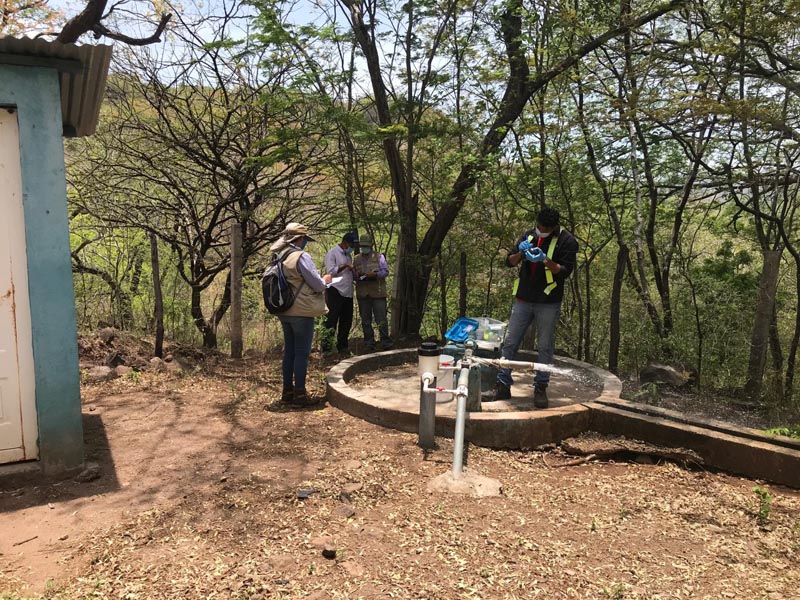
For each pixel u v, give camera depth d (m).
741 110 6.34
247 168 9.24
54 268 3.75
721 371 7.48
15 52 3.51
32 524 3.31
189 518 3.38
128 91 9.41
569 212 7.94
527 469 4.19
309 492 3.69
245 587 2.70
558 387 6.16
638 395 6.05
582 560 2.95
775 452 3.95
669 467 4.26
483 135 8.88
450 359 4.91
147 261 9.82
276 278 5.37
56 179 3.70
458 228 9.58
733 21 6.45
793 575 2.84
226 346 10.05
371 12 8.12
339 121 8.13
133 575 2.80
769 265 6.53
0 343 3.74
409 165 8.55
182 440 4.68
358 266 8.07
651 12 7.19
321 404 5.70
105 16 8.80
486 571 2.83
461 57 8.47
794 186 8.02
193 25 9.06
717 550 3.07
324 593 2.66
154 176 9.98
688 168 8.49
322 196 10.20
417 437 4.73
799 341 8.29
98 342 7.15
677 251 8.34
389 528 3.26
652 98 6.85
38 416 3.78
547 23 7.28
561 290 5.26
